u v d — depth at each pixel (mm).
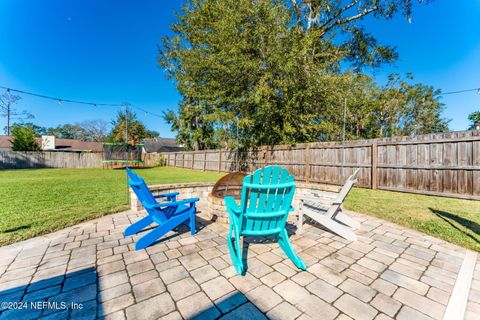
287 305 1570
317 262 2213
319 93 9031
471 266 2123
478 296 1679
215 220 3557
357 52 12859
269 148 9758
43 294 1700
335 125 9430
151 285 1812
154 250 2482
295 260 2111
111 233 3002
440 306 1565
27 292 1725
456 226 3168
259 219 2166
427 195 5430
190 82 13727
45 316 1471
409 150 5766
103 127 34250
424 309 1534
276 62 8797
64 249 2500
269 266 2125
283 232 2299
